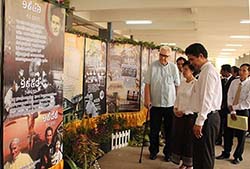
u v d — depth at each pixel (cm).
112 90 575
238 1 592
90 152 394
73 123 439
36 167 238
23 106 218
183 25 980
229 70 626
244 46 1648
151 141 532
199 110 322
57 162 274
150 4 642
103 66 546
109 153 569
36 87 233
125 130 623
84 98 487
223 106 595
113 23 998
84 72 485
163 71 509
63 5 273
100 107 539
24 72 218
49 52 250
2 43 195
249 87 505
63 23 275
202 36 1223
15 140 211
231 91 529
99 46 528
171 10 793
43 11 238
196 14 775
